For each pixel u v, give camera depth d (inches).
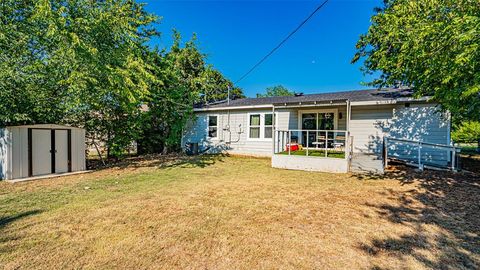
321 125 463.2
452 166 319.9
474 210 172.9
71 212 166.9
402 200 199.9
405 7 217.9
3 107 284.2
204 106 589.6
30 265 101.2
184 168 370.9
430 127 361.4
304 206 184.9
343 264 104.0
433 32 176.2
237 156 528.1
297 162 363.3
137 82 359.9
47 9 250.7
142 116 460.1
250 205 186.5
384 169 335.6
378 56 328.5
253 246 120.0
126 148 448.1
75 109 346.3
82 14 290.0
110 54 311.1
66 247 117.2
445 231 138.3
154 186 248.2
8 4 280.5
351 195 216.1
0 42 274.2
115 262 104.6
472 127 754.2
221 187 245.3
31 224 145.3
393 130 389.7
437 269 100.1
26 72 289.6
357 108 421.1
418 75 224.1
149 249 116.2
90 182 267.3
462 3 171.6
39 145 312.8
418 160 344.8
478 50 145.4
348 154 333.1
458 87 186.5
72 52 265.3
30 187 243.3
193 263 104.3
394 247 119.4
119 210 171.8
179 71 557.3
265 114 507.8
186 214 165.2
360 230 140.3
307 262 105.6
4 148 282.0
